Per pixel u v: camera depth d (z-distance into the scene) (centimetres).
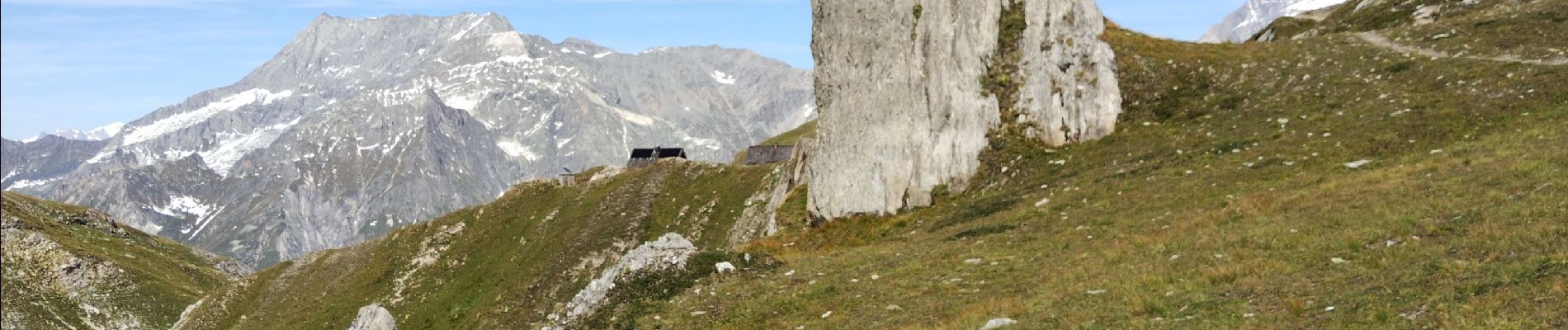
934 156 5531
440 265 11469
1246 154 4641
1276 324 2152
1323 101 5153
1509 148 3622
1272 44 6150
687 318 3484
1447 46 5494
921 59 5712
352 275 12112
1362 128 4566
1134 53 6109
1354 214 3078
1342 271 2470
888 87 5750
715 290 3769
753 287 3753
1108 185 4688
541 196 12319
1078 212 4328
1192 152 4894
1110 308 2542
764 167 10519
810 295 3522
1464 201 2928
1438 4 7212
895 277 3628
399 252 12025
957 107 5634
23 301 19862
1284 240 2923
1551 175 2998
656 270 3978
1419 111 4575
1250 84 5619
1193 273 2752
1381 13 7894
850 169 5734
